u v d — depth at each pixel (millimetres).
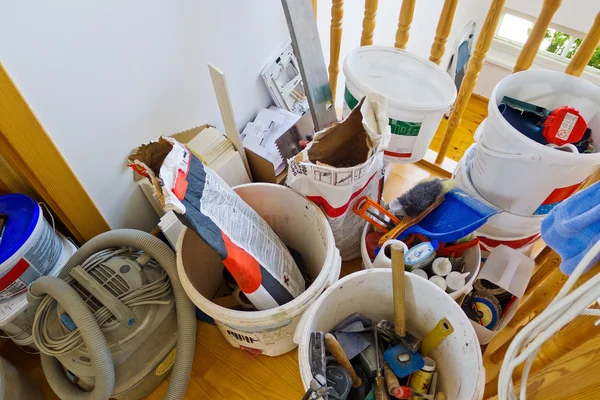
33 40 669
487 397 854
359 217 1042
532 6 1811
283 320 805
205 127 1087
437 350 845
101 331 829
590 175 897
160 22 829
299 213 977
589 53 911
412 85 1130
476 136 972
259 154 1104
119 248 960
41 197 956
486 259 1031
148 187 1026
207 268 1028
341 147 927
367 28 1126
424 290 789
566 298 461
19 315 905
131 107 886
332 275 857
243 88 1124
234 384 1022
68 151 830
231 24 975
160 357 939
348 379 798
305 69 1017
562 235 536
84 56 748
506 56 1978
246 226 852
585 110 942
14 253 819
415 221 956
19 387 911
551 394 560
